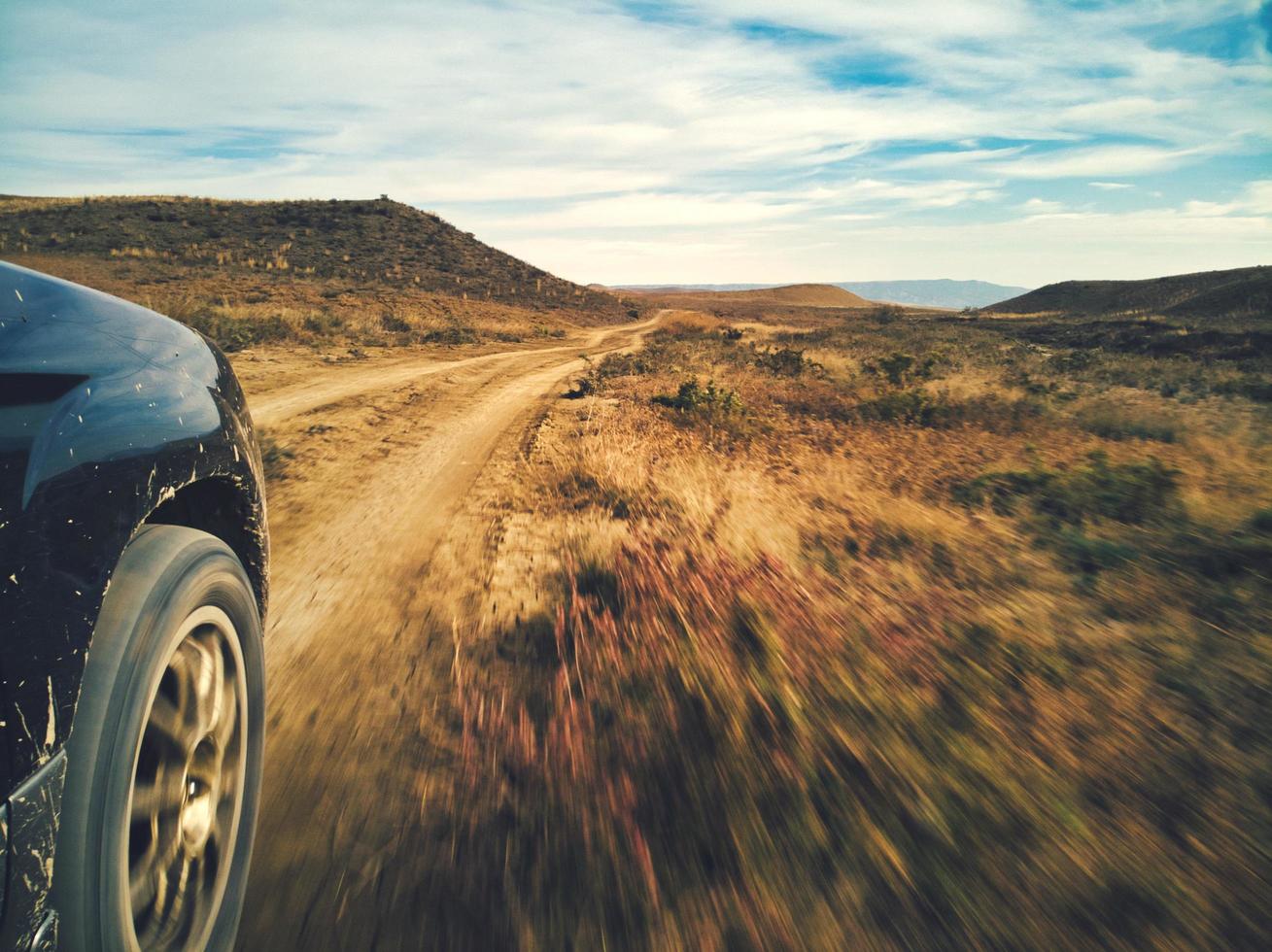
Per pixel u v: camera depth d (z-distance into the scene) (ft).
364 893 6.33
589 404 49.14
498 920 6.08
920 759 8.58
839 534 18.76
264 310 99.04
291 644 11.80
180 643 4.77
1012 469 26.86
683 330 216.54
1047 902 6.44
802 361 77.71
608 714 9.61
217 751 5.41
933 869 6.82
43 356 4.27
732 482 24.68
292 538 17.66
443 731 9.16
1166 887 6.64
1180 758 8.77
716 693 10.00
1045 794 7.97
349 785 7.95
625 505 21.45
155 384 5.11
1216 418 42.70
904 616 13.05
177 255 175.42
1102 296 401.90
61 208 213.87
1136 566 16.33
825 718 9.44
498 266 286.87
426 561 16.31
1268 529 18.81
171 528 4.97
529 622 12.88
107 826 3.72
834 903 6.39
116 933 3.76
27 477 3.66
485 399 48.21
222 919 5.21
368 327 104.06
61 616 3.56
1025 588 15.01
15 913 3.02
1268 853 7.14
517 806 7.65
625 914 6.21
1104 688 10.52
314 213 273.13
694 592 13.96
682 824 7.43
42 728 3.30
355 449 29.09
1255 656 11.68
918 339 154.30
